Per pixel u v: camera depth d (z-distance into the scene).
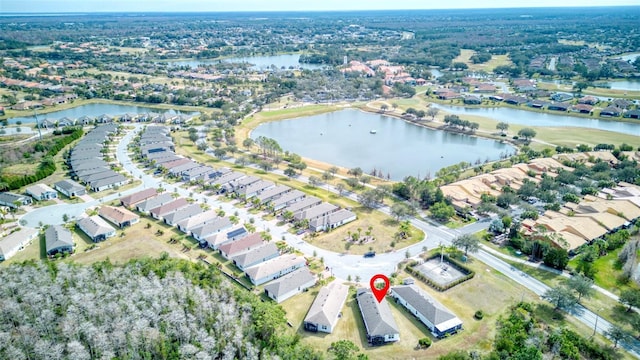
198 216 177.88
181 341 106.00
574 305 123.19
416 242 163.38
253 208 193.25
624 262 147.88
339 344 104.50
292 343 109.06
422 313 120.44
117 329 104.62
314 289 136.00
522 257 153.00
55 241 155.62
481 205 185.62
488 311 124.75
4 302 111.56
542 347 107.44
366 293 128.75
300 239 166.00
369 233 169.12
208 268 141.75
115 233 170.75
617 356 107.44
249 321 113.00
